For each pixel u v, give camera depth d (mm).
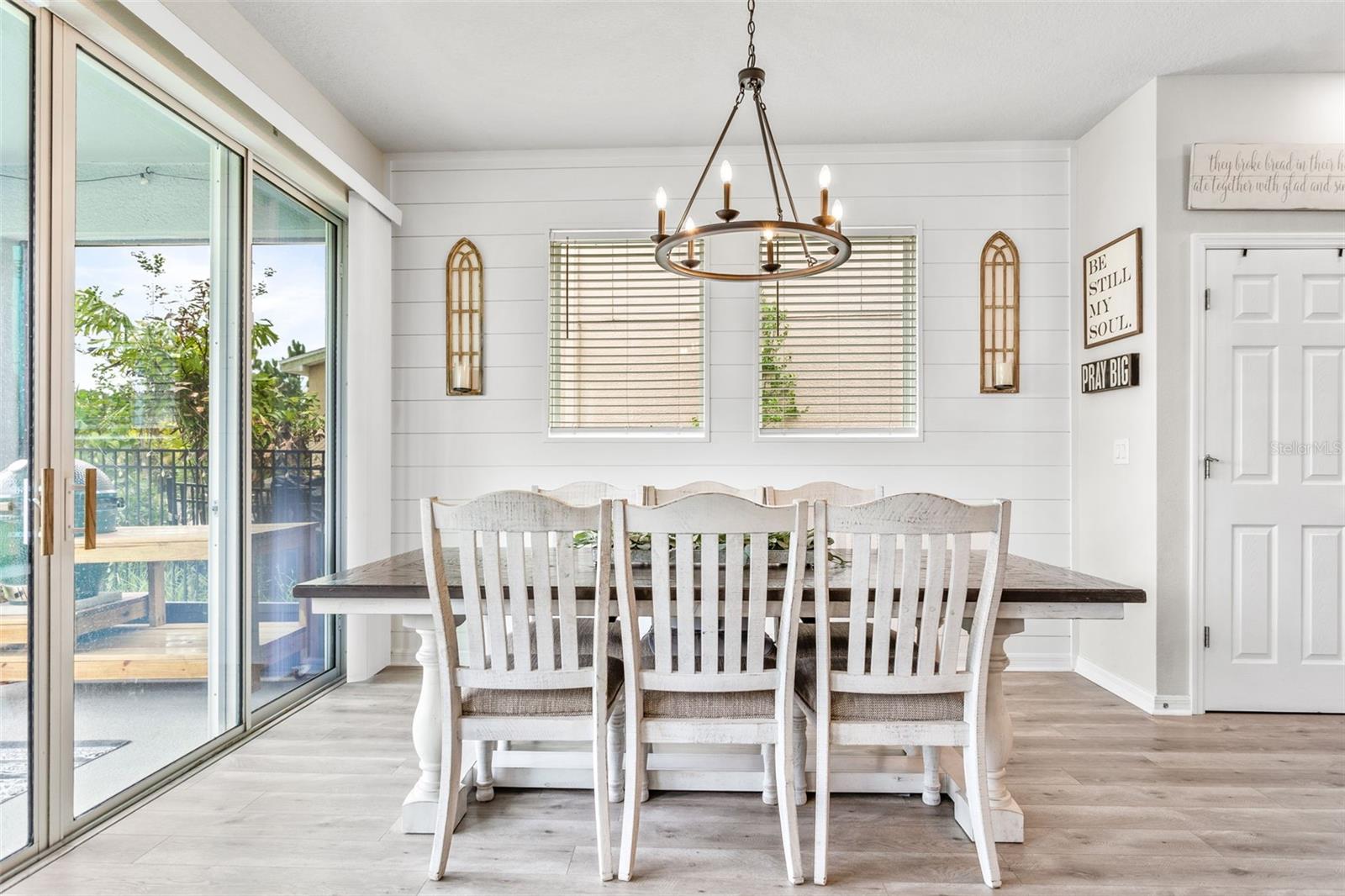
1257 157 3244
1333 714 3227
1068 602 2000
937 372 3967
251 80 2875
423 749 2219
